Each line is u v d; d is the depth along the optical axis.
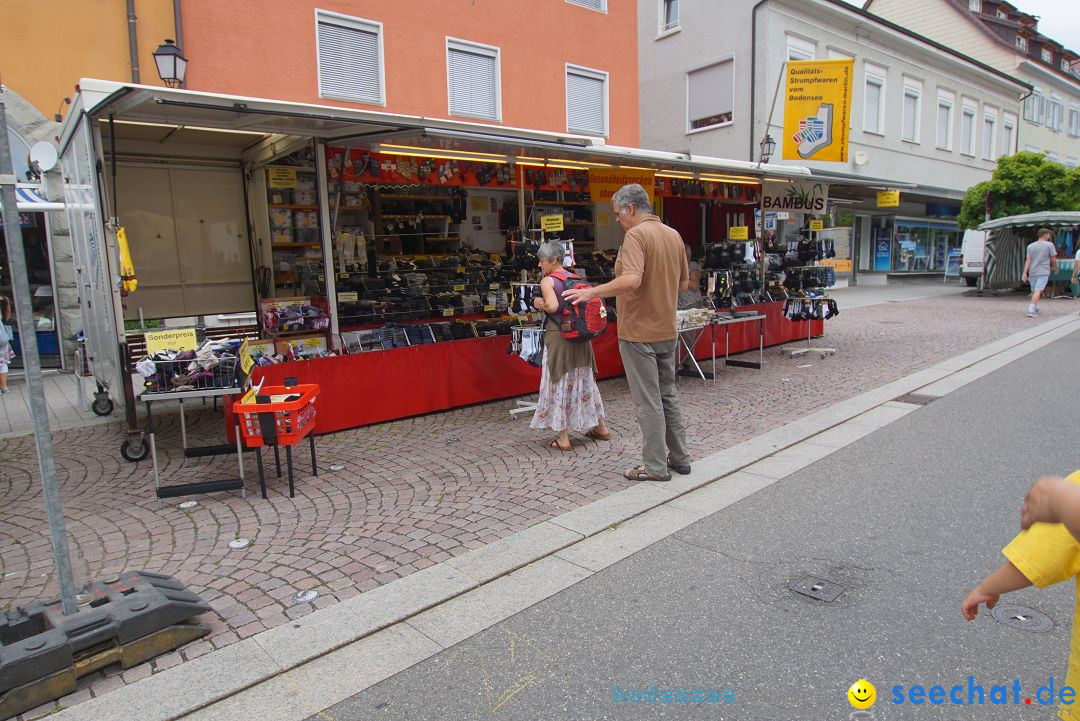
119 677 2.76
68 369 9.80
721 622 3.07
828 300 9.86
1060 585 3.29
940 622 3.01
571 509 4.37
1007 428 5.99
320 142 6.62
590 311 5.29
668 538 3.96
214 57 9.34
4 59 8.34
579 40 13.55
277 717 2.53
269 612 3.21
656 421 4.75
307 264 8.07
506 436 6.07
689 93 17.73
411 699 2.61
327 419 6.16
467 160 7.45
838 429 6.16
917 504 4.35
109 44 8.78
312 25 10.13
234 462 5.48
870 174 19.75
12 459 5.75
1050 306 15.94
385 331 7.41
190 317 7.16
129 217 7.68
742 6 16.19
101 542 4.04
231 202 8.30
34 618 2.86
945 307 16.06
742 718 2.45
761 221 10.16
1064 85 30.30
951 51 21.64
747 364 8.99
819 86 9.85
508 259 9.30
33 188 8.67
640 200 4.70
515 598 3.33
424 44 11.33
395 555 3.78
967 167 24.28
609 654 2.86
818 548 3.77
